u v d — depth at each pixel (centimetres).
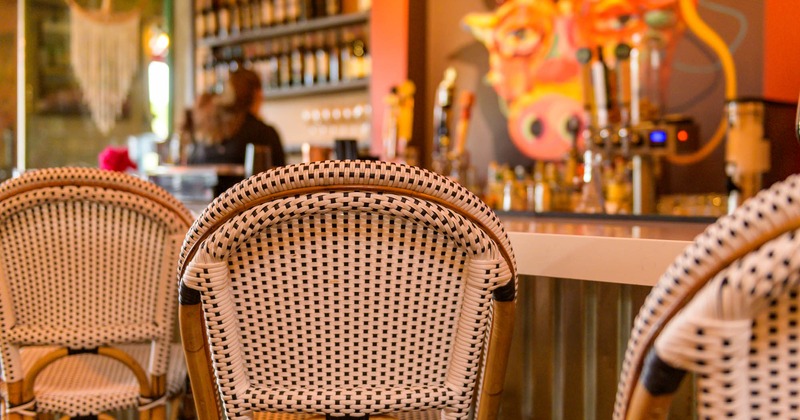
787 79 258
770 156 192
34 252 150
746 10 278
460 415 108
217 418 113
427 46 378
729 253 59
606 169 225
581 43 320
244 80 362
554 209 254
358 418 106
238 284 101
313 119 472
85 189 143
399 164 93
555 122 330
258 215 93
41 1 579
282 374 105
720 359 60
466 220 97
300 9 463
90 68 595
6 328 152
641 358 68
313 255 99
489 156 357
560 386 168
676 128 224
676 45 295
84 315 153
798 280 57
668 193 297
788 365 62
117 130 601
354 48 445
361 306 102
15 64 577
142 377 158
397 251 100
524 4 339
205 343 109
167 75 593
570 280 165
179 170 272
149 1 593
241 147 359
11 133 577
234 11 505
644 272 123
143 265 153
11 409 155
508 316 110
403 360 106
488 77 355
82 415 157
